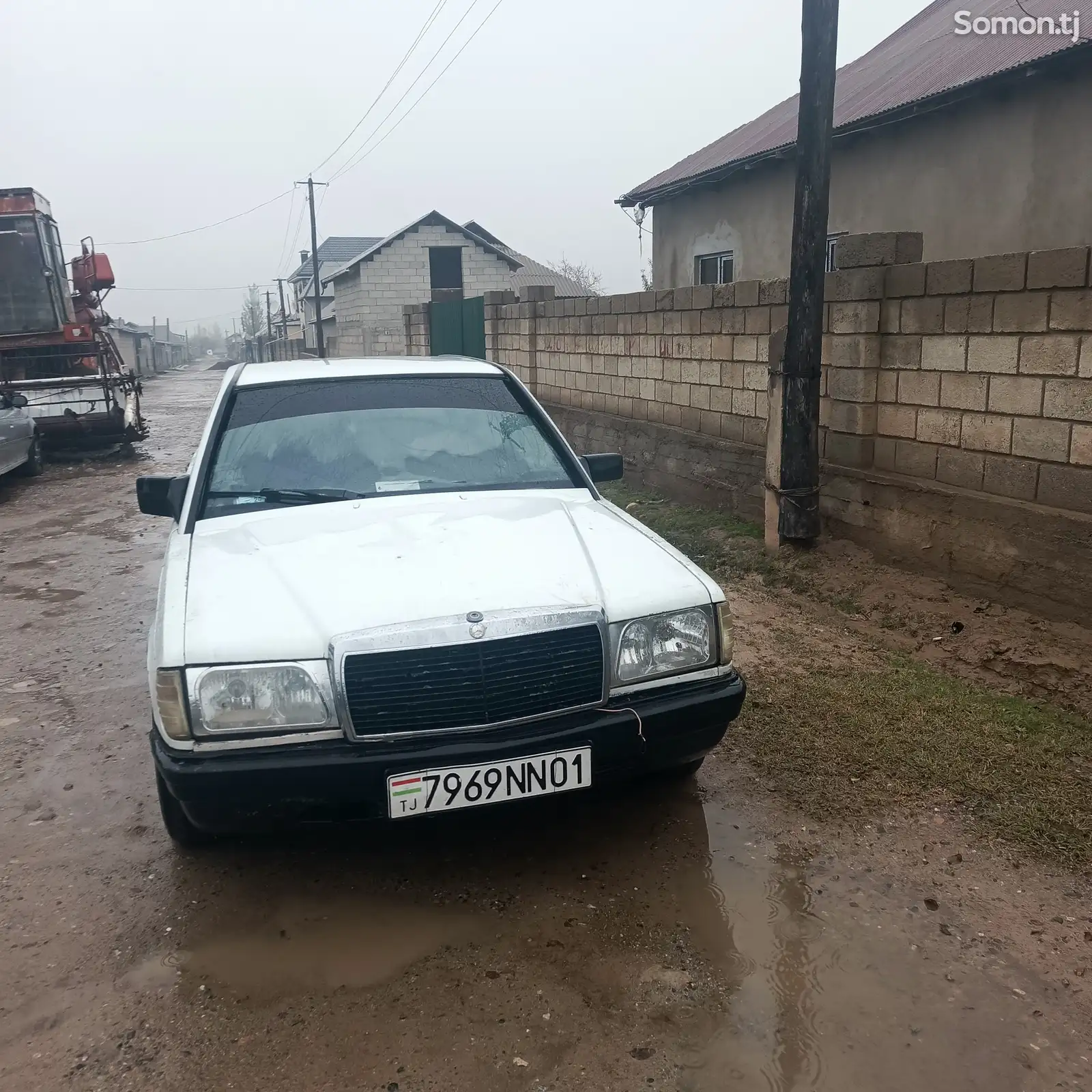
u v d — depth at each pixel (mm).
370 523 3342
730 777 3576
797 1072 2191
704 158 13148
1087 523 4348
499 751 2682
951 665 4539
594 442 10203
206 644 2656
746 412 7504
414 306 17359
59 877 3062
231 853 3172
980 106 8328
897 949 2617
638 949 2641
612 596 2924
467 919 2793
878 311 5723
